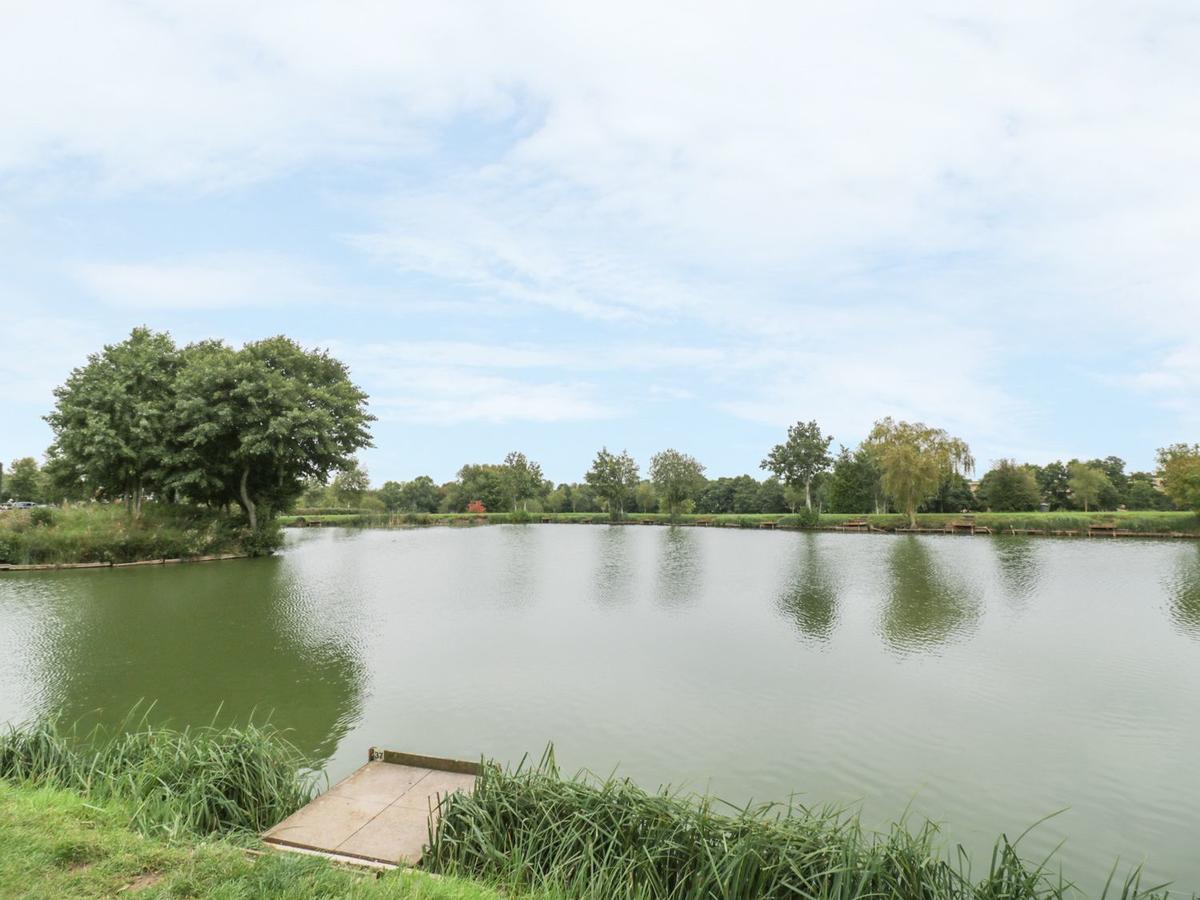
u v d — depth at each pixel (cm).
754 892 486
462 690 1195
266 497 4009
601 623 1795
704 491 10606
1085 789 812
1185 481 4881
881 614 1898
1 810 559
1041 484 8719
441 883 470
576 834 526
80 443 3388
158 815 573
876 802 776
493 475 9956
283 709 1093
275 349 3822
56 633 1684
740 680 1253
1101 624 1748
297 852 542
